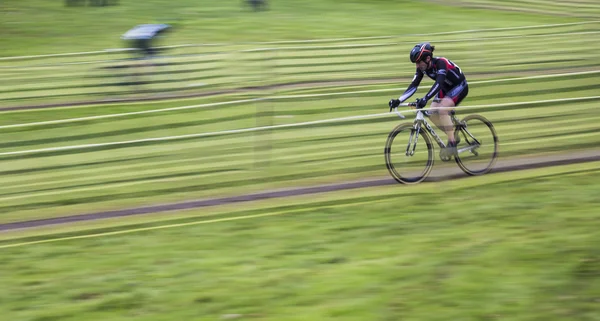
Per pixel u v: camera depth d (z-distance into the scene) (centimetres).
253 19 3002
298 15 3122
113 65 1827
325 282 829
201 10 3253
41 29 2764
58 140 1452
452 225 1003
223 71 1962
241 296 801
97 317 765
